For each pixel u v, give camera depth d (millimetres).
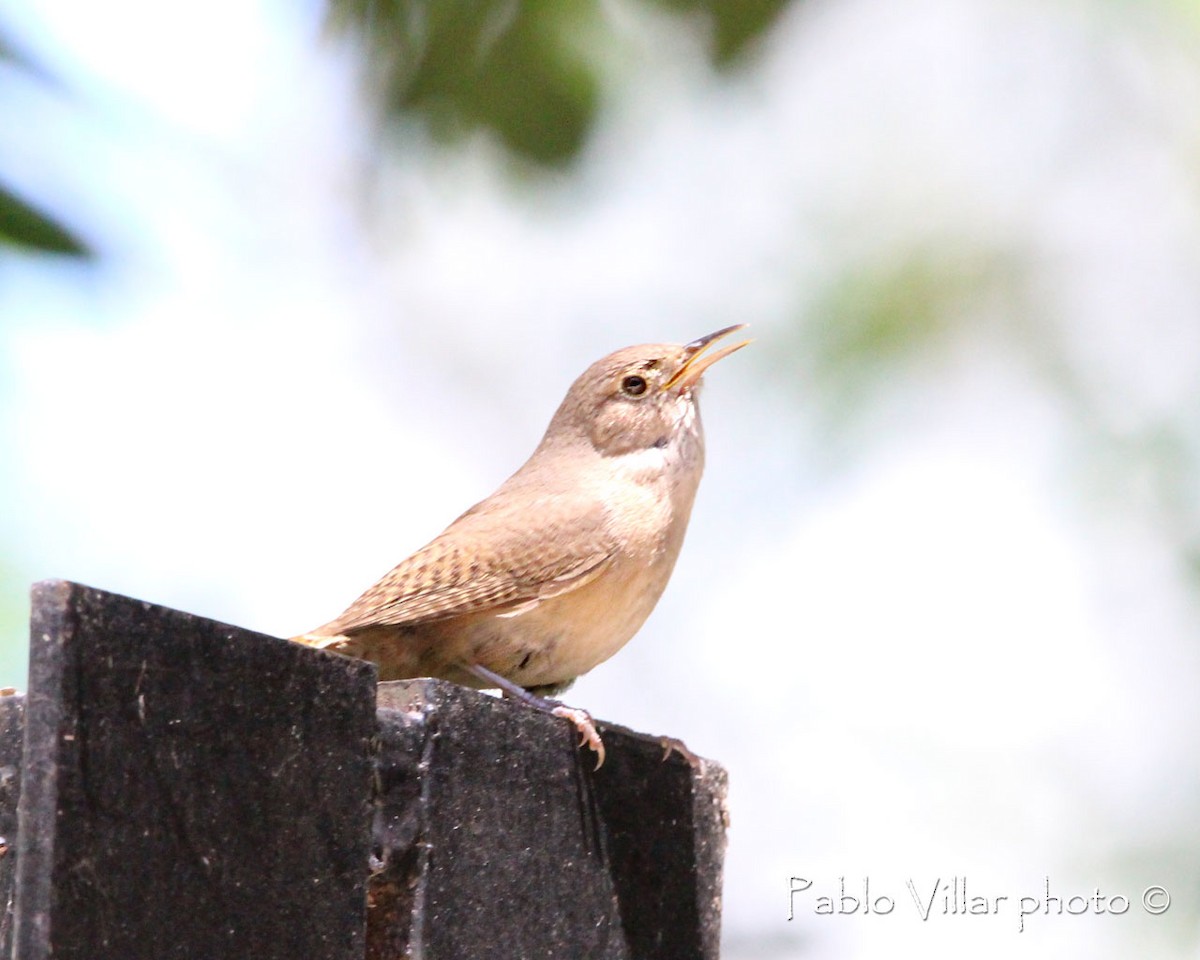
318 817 6594
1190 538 15977
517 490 10852
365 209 14070
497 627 10000
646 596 10586
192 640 6270
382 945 7117
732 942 16344
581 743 8117
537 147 10602
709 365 11430
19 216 8477
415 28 10305
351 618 9617
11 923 6352
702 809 8883
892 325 16188
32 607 5906
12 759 6527
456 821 7344
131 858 5961
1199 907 15914
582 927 7949
